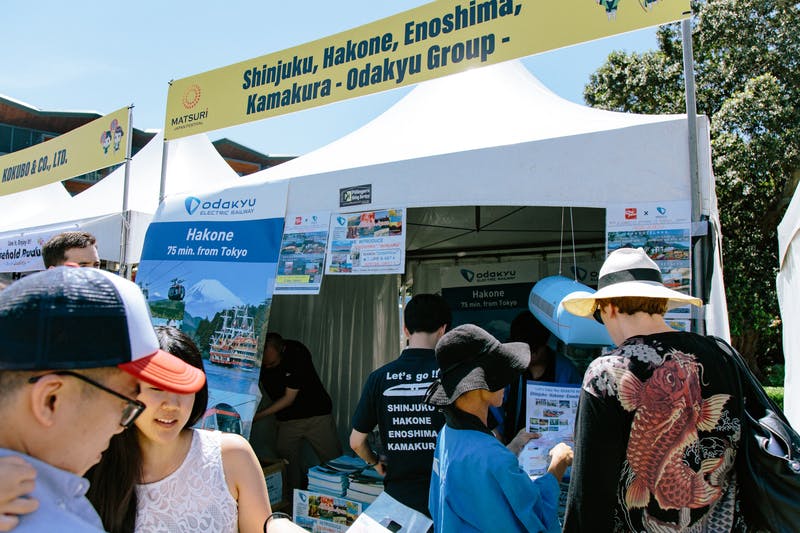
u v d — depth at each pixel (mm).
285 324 6090
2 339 720
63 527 722
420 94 4289
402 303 6395
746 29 12539
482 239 5789
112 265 5215
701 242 2404
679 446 1438
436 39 3127
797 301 3799
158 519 1425
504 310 5965
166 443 1414
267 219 3656
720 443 1442
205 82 4188
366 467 3754
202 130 4172
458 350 1719
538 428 2482
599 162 2641
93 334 766
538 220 5059
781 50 12195
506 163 2863
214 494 1480
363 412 2502
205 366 3689
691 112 2455
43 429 748
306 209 3516
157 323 3980
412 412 2334
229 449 1563
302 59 3697
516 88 3957
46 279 788
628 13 2537
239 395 3475
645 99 13617
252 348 3494
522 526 1521
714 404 1458
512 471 1535
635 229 2504
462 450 1640
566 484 2465
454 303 6203
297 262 3459
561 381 3139
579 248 5684
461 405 1723
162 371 930
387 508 1937
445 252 6305
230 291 3691
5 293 773
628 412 1470
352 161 3594
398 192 3154
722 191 11680
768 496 1406
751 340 13008
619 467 1479
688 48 2463
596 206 2625
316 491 3611
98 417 802
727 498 1454
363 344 6031
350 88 3463
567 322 2514
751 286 12141
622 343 1624
